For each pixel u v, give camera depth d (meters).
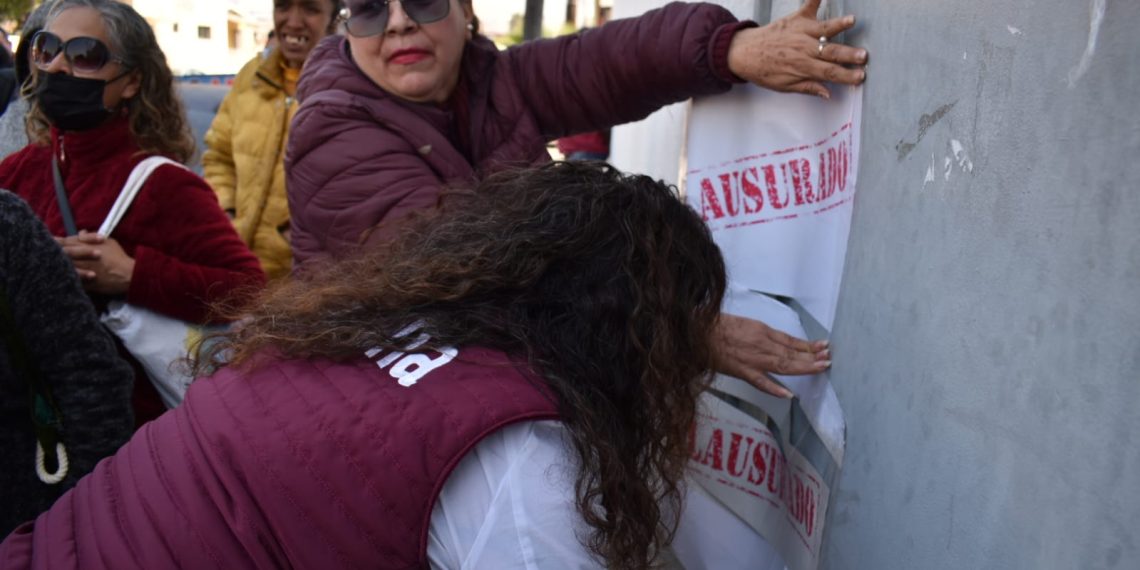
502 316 1.15
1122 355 0.75
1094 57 0.81
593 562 1.09
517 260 1.18
